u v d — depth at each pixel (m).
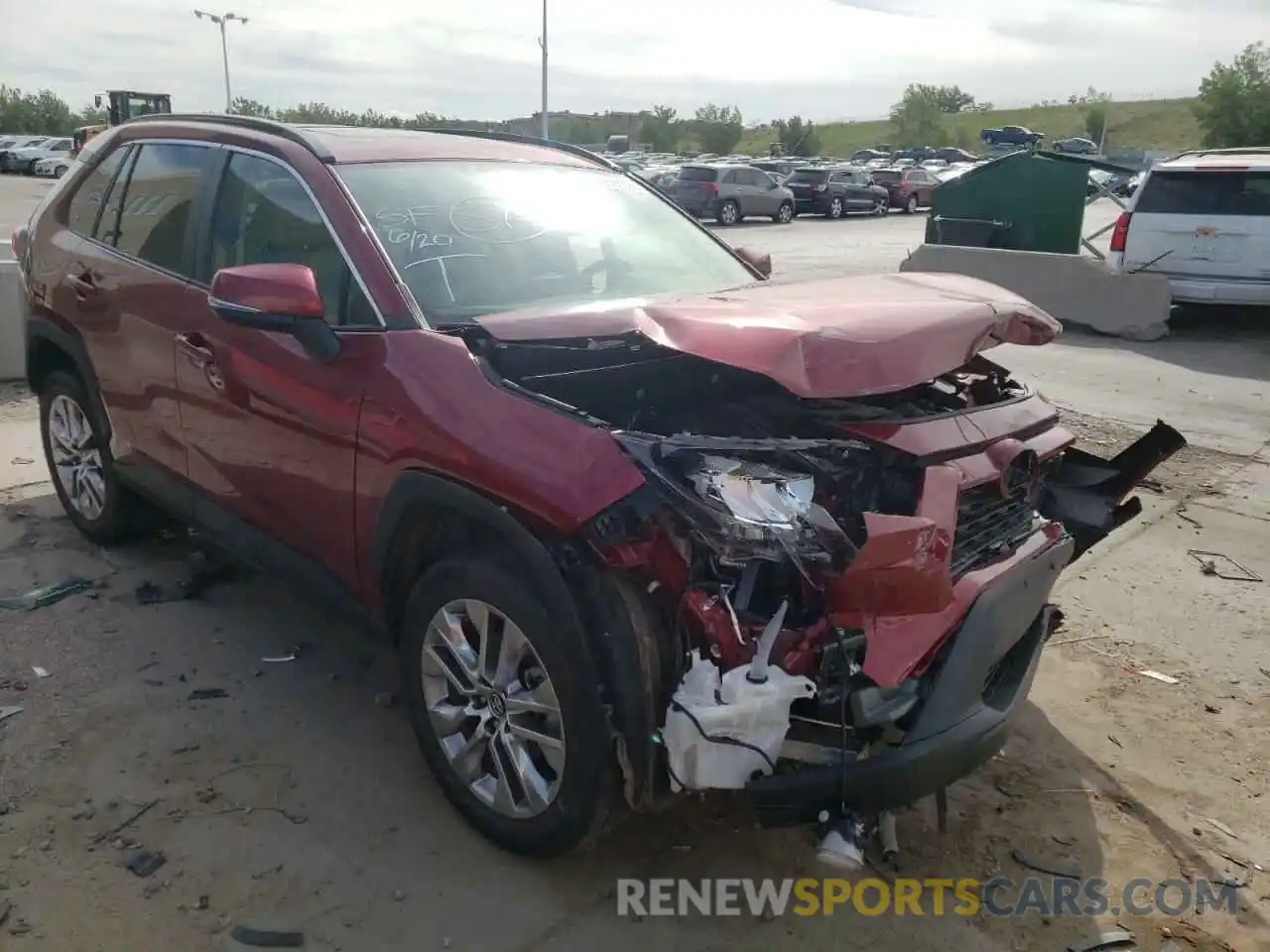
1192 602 4.77
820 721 2.49
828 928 2.74
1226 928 2.80
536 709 2.69
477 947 2.61
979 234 13.80
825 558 2.40
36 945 2.53
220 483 3.68
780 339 2.60
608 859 2.95
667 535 2.45
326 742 3.40
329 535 3.22
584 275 3.64
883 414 2.91
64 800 3.04
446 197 3.60
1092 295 11.36
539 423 2.61
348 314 3.19
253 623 4.16
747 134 118.25
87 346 4.30
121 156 4.45
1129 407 8.17
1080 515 3.77
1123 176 20.02
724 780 2.42
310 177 3.46
